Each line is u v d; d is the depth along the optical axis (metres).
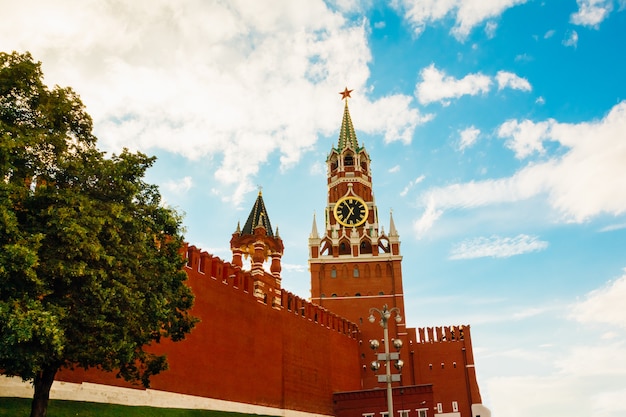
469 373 84.50
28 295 23.77
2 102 26.27
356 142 107.25
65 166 27.39
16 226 23.56
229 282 55.72
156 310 28.83
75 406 36.34
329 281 93.25
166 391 44.69
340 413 70.38
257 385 56.72
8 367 24.92
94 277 25.36
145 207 30.81
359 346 86.94
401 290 91.31
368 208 99.75
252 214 74.88
